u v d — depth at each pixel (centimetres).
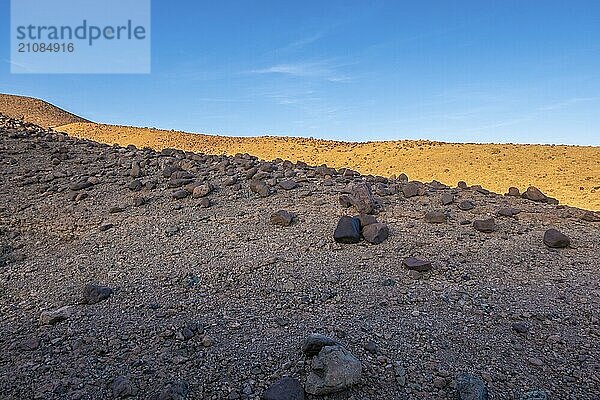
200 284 643
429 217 838
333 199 955
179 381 437
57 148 1421
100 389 438
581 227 825
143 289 637
